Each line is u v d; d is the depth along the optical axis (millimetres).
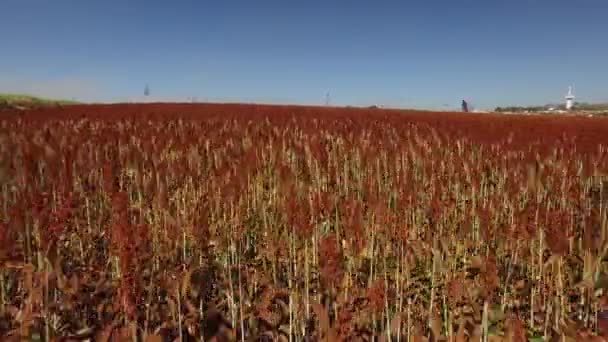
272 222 8008
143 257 4852
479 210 7160
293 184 8172
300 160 11930
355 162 12242
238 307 5699
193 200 8359
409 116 27562
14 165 9656
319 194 7355
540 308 6031
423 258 6555
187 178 9289
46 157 9289
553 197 9438
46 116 25453
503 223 7566
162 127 18531
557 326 5539
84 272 6008
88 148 11930
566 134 17516
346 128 18500
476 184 9219
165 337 4992
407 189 8023
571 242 6152
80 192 8672
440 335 4809
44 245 5059
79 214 7586
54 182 7875
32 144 10477
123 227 4449
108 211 8359
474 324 5090
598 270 5852
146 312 4836
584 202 9172
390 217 6633
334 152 12453
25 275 5281
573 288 5977
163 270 5801
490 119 25188
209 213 7508
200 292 5625
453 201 8266
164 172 8570
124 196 5250
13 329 4668
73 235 6969
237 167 9375
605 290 5855
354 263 5938
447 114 30219
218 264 6594
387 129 18156
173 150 12609
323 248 4980
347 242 6504
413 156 11922
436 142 14023
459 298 4934
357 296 5055
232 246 6812
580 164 11211
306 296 5234
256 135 15305
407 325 5133
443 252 6691
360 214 6551
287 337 5238
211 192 8352
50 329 4754
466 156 12023
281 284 6297
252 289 6125
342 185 10961
